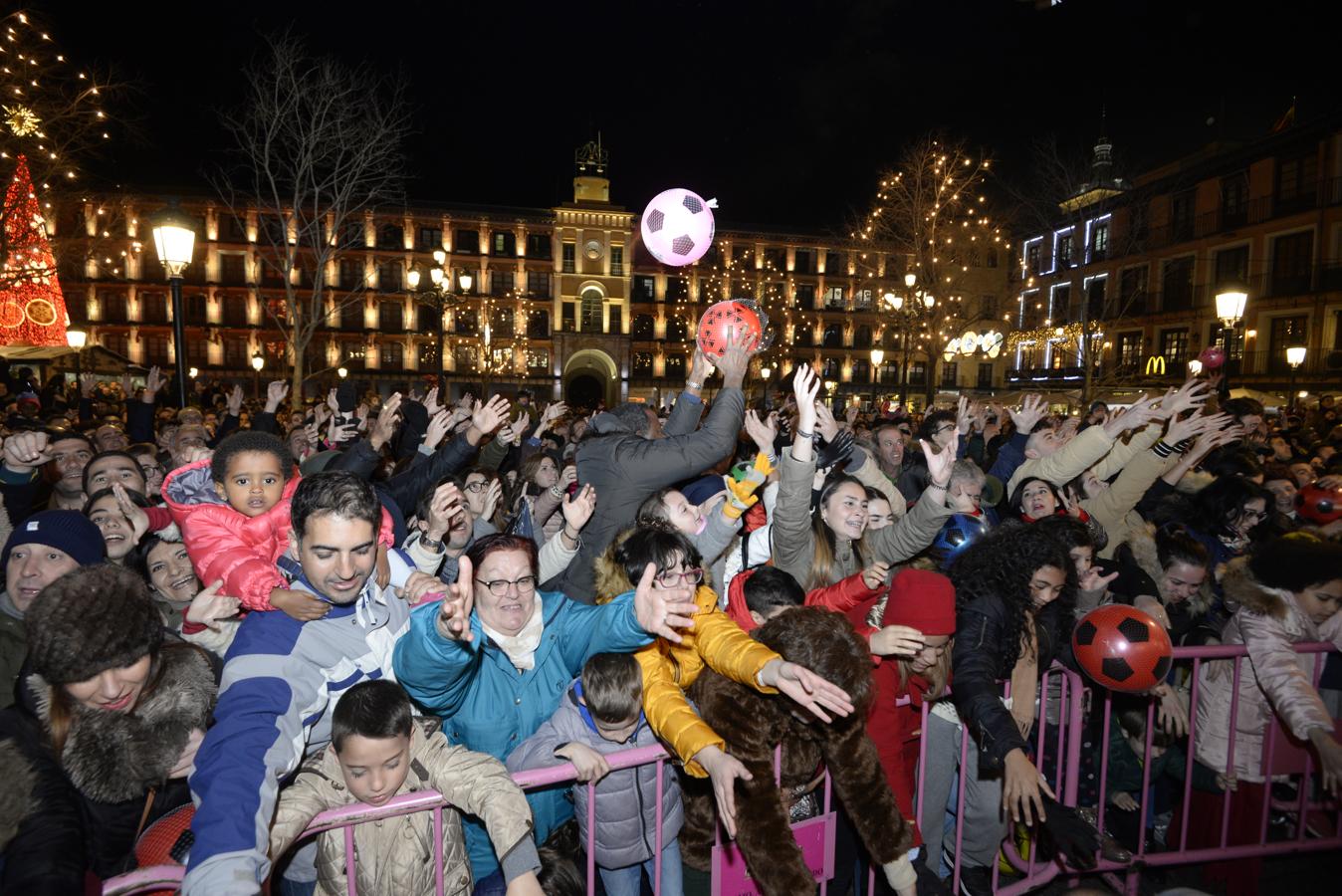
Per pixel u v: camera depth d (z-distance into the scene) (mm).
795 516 3367
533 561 2350
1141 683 2719
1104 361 32250
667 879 2477
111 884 1722
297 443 6754
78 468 4148
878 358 21031
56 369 23422
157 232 7152
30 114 12680
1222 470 5141
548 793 2494
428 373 50531
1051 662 3082
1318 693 3117
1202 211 28609
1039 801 2262
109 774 1799
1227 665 3121
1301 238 25203
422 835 2066
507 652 2355
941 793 2922
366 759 1910
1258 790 3100
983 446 9438
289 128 21375
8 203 13109
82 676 1766
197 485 2568
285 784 1979
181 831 2010
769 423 3592
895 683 2781
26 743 1781
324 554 2023
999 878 3236
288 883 2178
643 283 55000
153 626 1893
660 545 2496
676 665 2645
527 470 5340
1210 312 27812
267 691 1903
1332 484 4785
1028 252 37875
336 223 22234
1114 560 4031
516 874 1908
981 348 21578
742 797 2191
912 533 3533
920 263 22297
